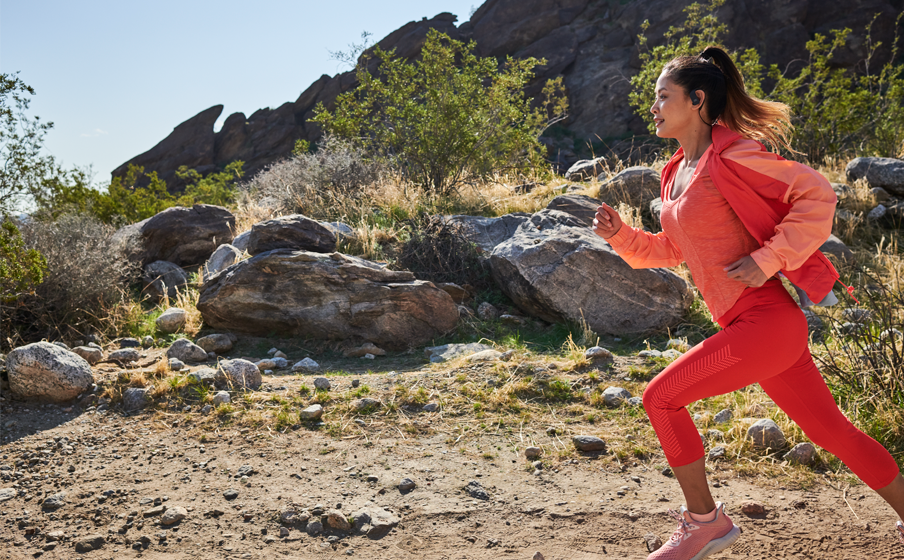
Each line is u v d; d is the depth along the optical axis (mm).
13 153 6293
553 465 3436
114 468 3467
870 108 11250
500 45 45156
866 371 3830
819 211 2082
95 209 12203
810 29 35750
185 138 52156
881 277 6480
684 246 2426
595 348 4914
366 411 4133
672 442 2324
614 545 2682
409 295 5711
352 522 2857
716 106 2385
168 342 5805
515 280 6066
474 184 9711
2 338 5508
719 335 2289
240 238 7816
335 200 8906
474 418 4039
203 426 3975
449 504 3031
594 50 42812
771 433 3539
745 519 2859
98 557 2645
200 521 2904
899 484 2383
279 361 5203
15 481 3342
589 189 8438
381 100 10789
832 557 2549
